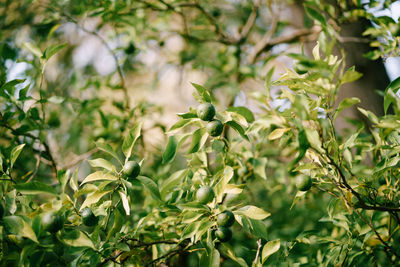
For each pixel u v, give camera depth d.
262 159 1.53
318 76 1.25
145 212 1.49
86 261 1.36
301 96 1.23
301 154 1.21
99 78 2.03
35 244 1.24
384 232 1.38
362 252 1.35
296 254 1.49
